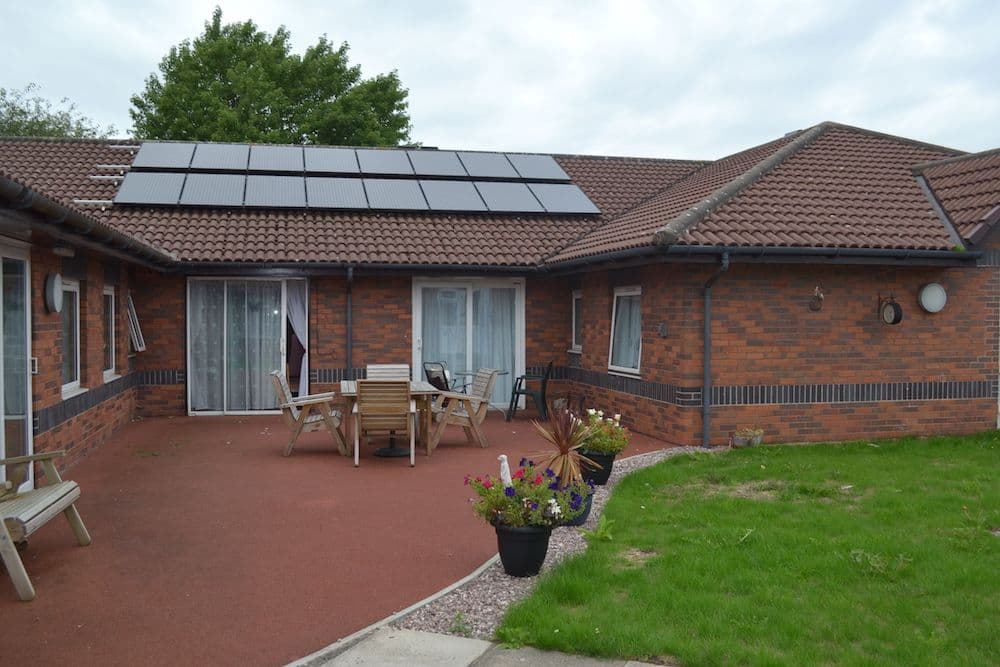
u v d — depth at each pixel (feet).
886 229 40.37
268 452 38.32
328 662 15.89
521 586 20.15
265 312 50.21
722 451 37.42
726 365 39.17
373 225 52.01
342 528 25.41
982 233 39.45
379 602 19.13
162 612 18.37
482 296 52.95
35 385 29.55
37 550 22.90
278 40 112.06
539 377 50.49
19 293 28.81
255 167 56.34
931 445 38.78
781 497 28.45
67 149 57.06
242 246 47.47
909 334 41.52
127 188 51.24
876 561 20.77
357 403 35.12
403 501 28.94
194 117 102.53
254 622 17.85
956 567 20.66
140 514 26.91
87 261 36.91
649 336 42.16
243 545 23.53
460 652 16.38
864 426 41.04
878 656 15.79
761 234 37.99
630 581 19.92
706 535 23.62
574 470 27.66
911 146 52.70
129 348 46.88
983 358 42.60
